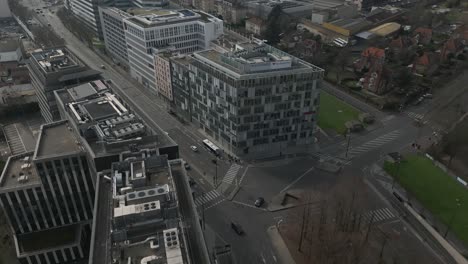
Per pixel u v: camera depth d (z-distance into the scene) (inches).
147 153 3806.6
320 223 4601.4
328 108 7726.4
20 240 4443.9
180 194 3368.6
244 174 5792.3
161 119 7367.1
